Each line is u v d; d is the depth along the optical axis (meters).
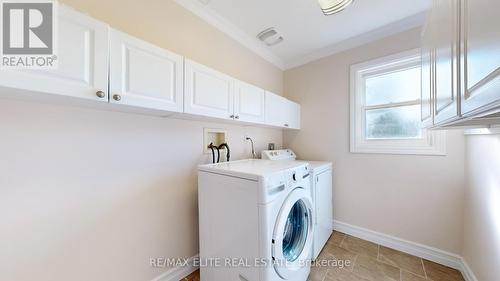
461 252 1.60
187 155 1.63
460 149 1.62
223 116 1.54
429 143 1.77
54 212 1.01
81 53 0.83
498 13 0.39
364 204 2.12
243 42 2.15
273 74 2.63
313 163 2.07
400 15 1.77
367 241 2.07
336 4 1.40
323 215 1.94
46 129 0.98
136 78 1.01
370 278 1.52
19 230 0.91
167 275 1.48
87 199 1.11
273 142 2.65
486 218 1.25
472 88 0.53
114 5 1.20
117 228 1.23
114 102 0.93
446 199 1.68
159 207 1.44
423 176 1.79
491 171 1.19
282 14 1.76
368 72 2.14
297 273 1.31
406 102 1.92
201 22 1.73
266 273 1.07
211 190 1.36
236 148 2.10
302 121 2.63
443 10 0.84
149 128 1.39
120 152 1.24
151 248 1.40
